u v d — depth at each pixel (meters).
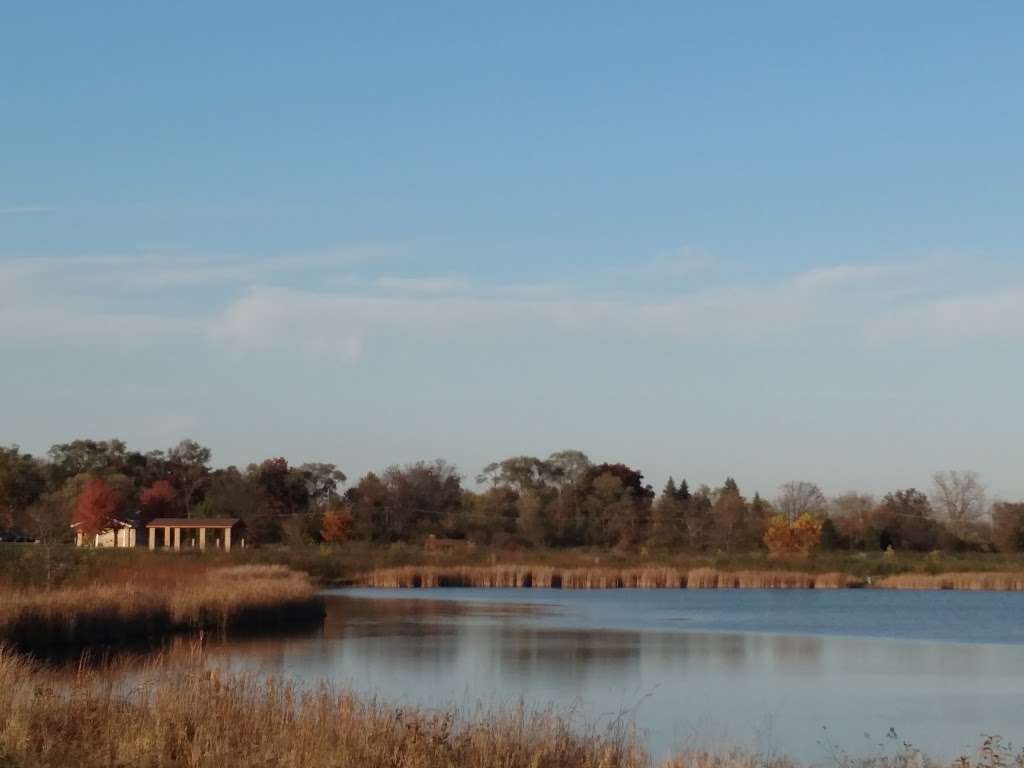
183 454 166.38
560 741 21.72
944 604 79.06
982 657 48.06
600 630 57.53
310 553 107.12
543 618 64.25
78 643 43.78
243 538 121.50
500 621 61.88
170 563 72.88
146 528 122.50
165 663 37.19
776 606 76.25
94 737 19.89
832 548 132.75
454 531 141.88
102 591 49.22
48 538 62.44
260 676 33.16
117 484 140.75
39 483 145.50
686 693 36.72
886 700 35.84
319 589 89.25
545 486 175.12
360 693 32.59
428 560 104.94
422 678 38.50
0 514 120.19
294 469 160.62
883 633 58.34
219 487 142.50
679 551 128.50
